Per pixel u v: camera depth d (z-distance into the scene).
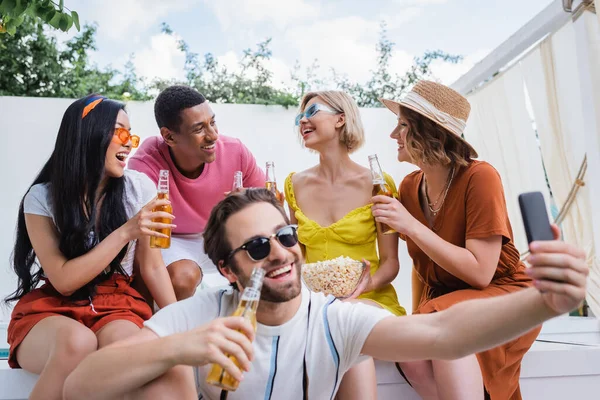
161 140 3.18
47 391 1.78
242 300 1.40
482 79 4.69
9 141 5.37
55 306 2.06
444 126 2.37
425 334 1.45
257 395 1.62
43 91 7.75
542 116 4.28
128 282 2.25
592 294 3.81
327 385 1.66
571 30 3.82
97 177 2.18
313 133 2.84
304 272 2.31
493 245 2.21
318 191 2.88
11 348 2.04
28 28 7.54
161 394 1.47
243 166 3.27
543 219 1.14
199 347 1.32
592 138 3.25
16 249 2.28
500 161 4.89
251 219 1.56
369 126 5.84
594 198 3.30
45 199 2.17
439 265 2.25
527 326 1.27
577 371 2.41
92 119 2.20
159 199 2.12
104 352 1.46
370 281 2.53
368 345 1.58
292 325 1.62
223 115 5.68
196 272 2.75
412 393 2.22
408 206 2.58
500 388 2.05
